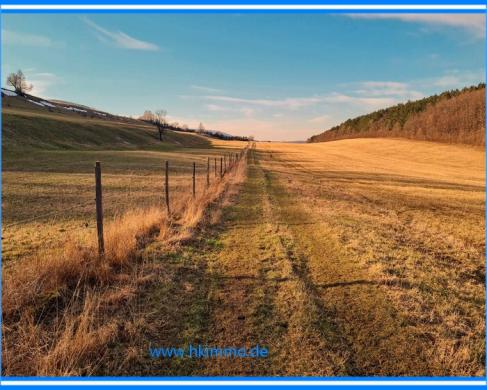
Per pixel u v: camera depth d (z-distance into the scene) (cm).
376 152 7588
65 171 2341
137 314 459
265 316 481
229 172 2744
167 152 5406
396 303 529
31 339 384
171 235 827
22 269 529
